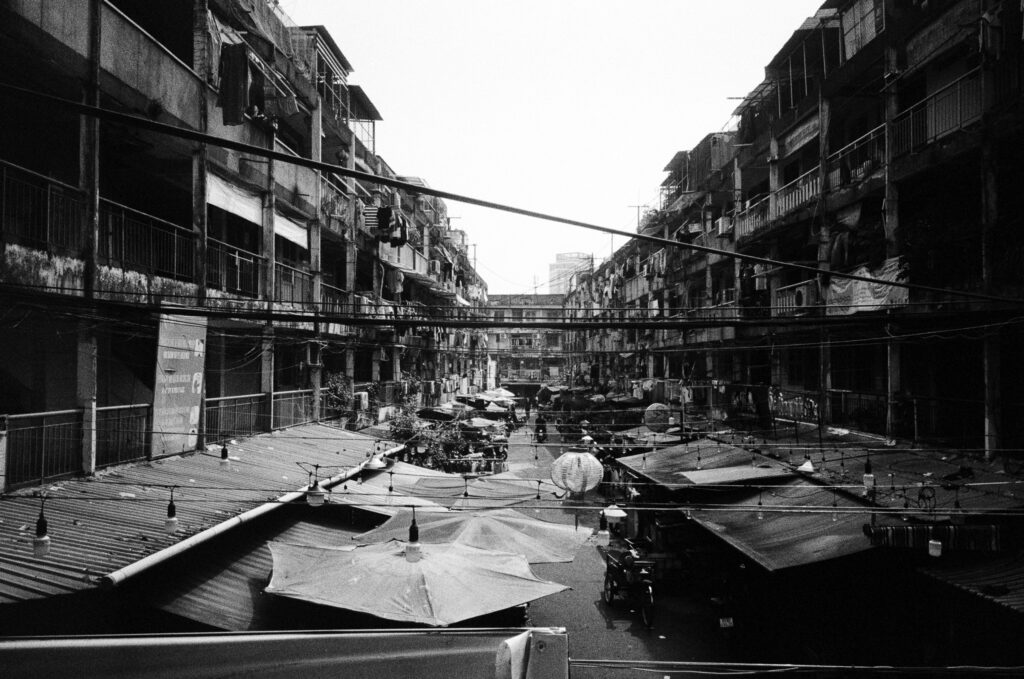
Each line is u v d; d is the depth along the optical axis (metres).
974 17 12.35
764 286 21.98
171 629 8.84
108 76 10.88
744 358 25.38
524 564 10.87
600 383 51.62
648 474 17.48
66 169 12.14
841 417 17.33
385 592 8.84
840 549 9.63
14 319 9.59
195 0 13.86
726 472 15.07
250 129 16.30
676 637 12.69
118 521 8.83
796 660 10.58
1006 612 7.57
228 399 15.86
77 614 7.89
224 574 9.98
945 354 13.82
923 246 12.95
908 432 14.35
